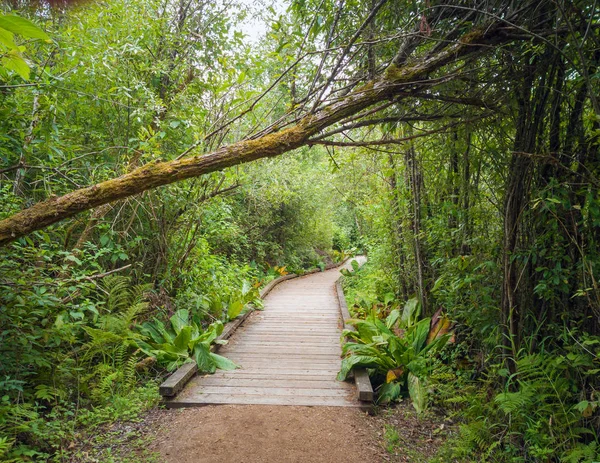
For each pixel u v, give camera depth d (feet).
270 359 15.71
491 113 8.52
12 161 10.85
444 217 13.48
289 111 7.52
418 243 16.34
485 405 9.62
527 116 8.38
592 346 7.63
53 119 10.57
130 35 13.42
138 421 10.55
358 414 11.02
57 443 9.08
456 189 13.20
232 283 25.09
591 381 7.76
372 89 7.07
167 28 15.75
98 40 12.32
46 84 9.78
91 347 11.73
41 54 11.50
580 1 6.43
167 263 16.55
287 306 27.12
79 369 10.98
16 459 7.77
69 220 13.02
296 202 41.81
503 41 7.11
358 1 8.49
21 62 3.47
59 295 11.14
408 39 7.45
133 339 13.37
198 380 13.24
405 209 17.63
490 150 9.46
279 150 6.87
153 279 16.26
